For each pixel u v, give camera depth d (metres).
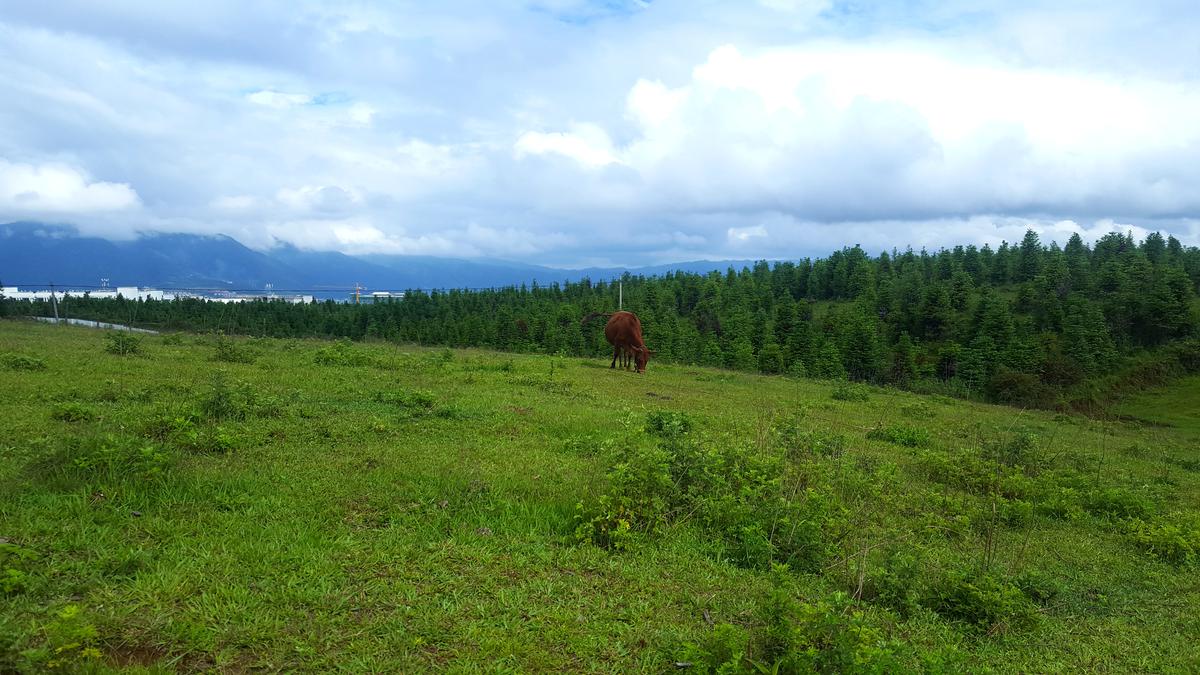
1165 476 12.48
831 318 55.81
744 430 11.55
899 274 75.56
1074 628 5.26
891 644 4.07
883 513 7.66
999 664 4.53
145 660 3.36
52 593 3.78
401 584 4.45
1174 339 51.12
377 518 5.61
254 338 23.81
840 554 6.09
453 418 10.05
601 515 5.98
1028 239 71.38
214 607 3.86
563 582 4.82
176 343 18.44
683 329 54.34
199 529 4.93
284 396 10.36
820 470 8.17
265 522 5.21
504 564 4.98
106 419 7.83
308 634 3.72
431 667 3.59
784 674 3.60
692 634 4.25
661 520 6.19
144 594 3.90
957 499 8.56
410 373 14.70
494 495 6.46
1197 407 37.97
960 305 59.84
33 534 4.49
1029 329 54.28
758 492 6.68
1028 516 8.20
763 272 84.19
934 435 14.64
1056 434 18.50
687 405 14.76
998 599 5.10
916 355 51.25
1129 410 37.88
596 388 15.92
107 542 4.50
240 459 6.77
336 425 8.63
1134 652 4.89
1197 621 5.58
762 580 5.34
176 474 5.92
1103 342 47.91
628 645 4.09
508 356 24.98
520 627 4.11
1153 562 7.21
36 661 3.09
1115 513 8.90
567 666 3.79
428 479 6.66
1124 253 70.81
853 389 23.22
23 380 10.07
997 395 39.66
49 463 5.58
